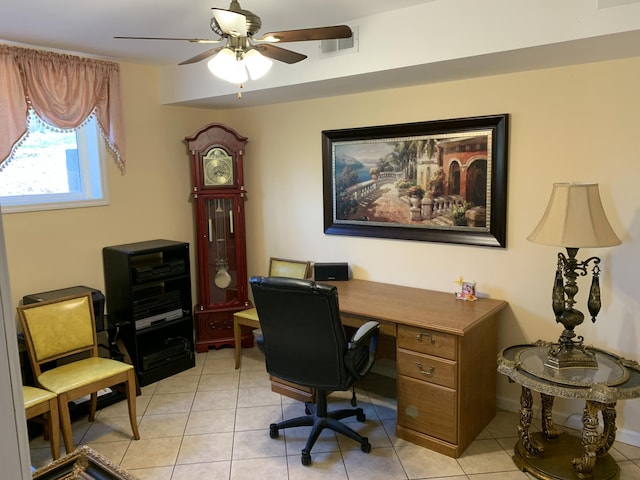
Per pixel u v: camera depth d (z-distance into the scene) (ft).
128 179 12.39
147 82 12.62
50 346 9.04
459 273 10.52
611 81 8.32
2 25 8.82
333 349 8.02
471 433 8.99
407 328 8.84
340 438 9.25
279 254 13.88
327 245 12.76
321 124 12.35
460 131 10.04
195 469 8.34
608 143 8.48
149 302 11.67
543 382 7.38
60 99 10.59
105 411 10.40
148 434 9.47
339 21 9.29
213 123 13.01
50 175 11.13
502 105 9.51
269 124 13.47
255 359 13.11
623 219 8.46
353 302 10.00
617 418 8.86
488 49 7.82
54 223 10.94
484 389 9.43
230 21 6.23
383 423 9.78
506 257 9.83
